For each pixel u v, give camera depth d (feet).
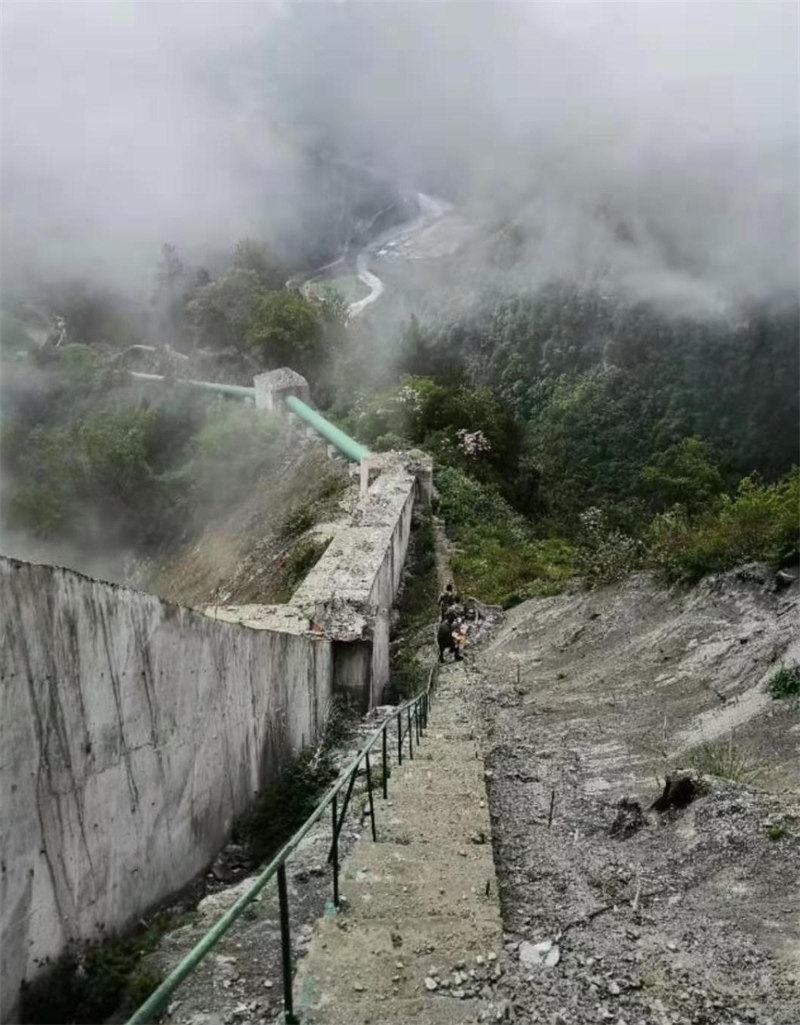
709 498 136.26
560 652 48.11
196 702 21.44
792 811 22.88
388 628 55.62
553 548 81.92
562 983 15.16
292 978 14.53
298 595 46.98
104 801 16.62
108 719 16.76
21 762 13.87
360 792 26.08
